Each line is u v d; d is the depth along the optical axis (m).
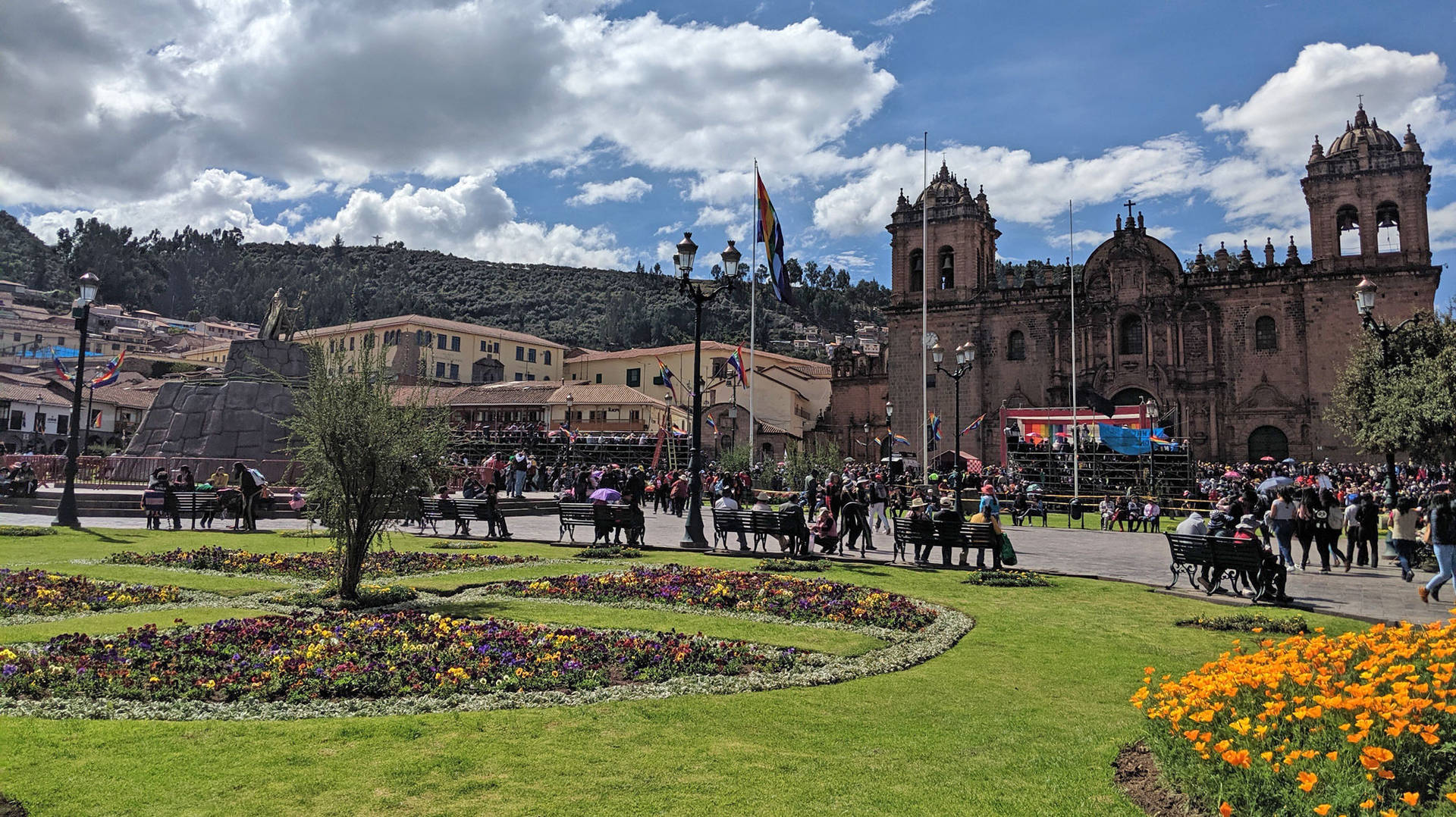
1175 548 18.33
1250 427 62.69
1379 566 23.31
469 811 6.59
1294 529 22.38
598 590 16.70
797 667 11.10
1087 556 26.03
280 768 7.34
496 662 10.74
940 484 48.84
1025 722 9.02
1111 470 50.06
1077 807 6.75
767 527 23.61
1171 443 52.19
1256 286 63.34
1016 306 70.88
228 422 40.59
